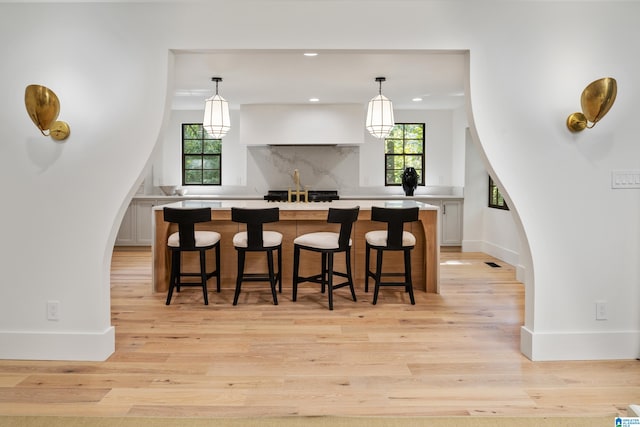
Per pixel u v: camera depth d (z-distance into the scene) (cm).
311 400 267
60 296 323
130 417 248
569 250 325
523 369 310
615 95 299
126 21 316
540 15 319
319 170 847
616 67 323
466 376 299
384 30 320
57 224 321
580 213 325
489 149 321
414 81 603
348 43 320
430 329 390
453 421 245
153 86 318
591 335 327
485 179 789
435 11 319
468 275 606
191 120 853
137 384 286
